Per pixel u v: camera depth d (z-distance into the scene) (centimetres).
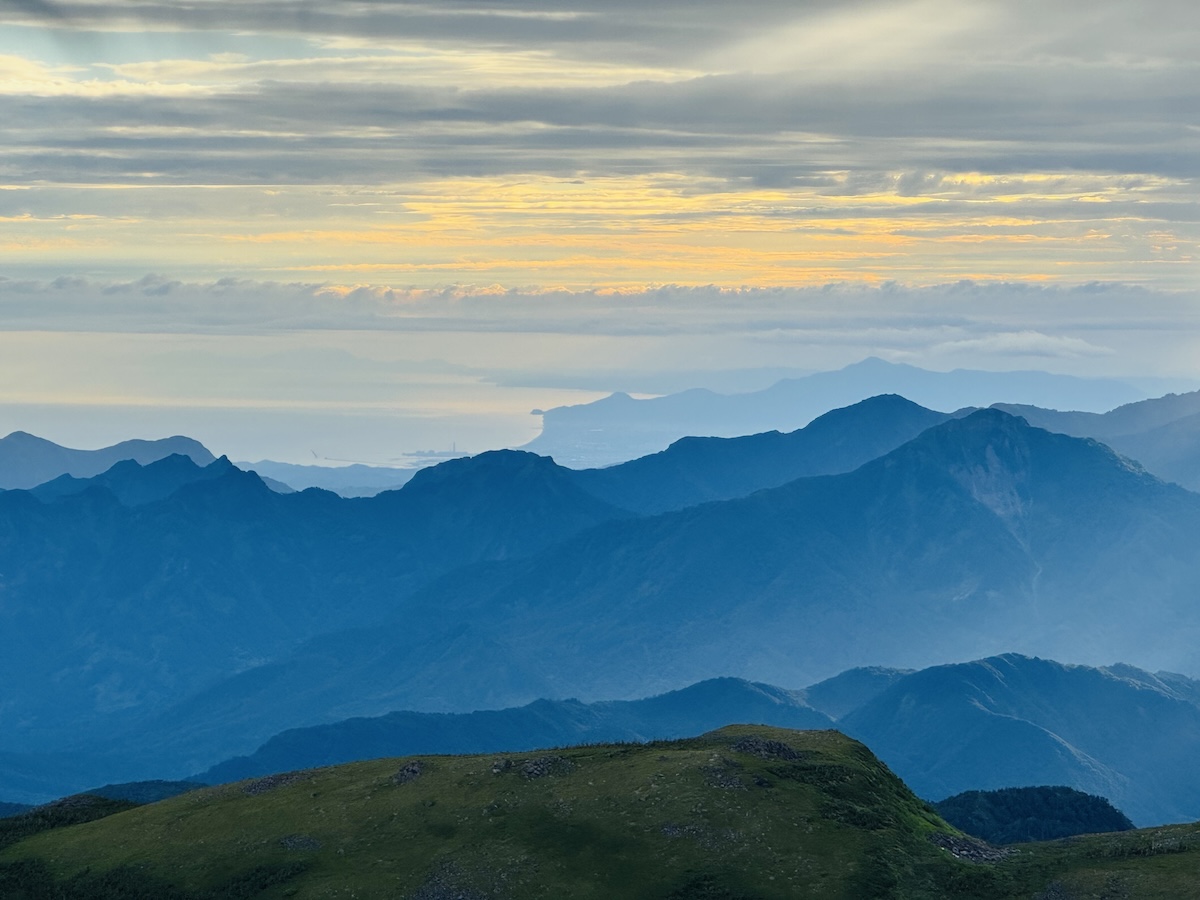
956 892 10269
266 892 10931
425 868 10862
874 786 11650
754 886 10275
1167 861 10212
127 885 11419
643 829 10975
